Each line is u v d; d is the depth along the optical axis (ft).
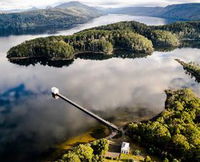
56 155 332.60
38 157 331.16
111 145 341.41
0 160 327.88
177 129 343.67
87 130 393.70
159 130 340.39
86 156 295.07
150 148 322.96
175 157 306.14
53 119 433.89
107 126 404.77
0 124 419.74
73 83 634.02
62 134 383.45
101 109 473.26
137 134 361.92
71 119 432.25
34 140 370.12
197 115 406.21
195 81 645.10
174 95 518.78
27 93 566.36
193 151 300.61
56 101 515.91
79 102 506.48
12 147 354.33
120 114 451.53
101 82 636.89
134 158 310.65
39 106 491.72
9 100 526.16
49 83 635.66
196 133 334.85
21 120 433.89
